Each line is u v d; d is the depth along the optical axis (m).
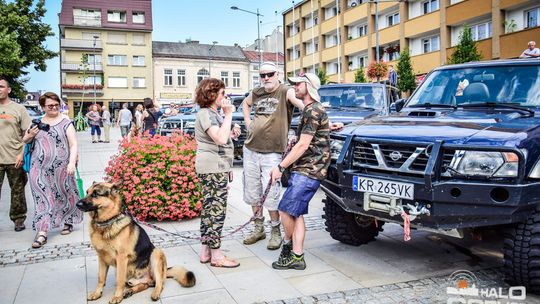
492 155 3.48
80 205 3.60
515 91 4.86
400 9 35.16
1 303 3.81
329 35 48.00
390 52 35.75
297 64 53.44
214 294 3.93
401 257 4.85
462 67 5.58
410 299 3.76
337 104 9.58
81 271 4.59
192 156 6.75
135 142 6.81
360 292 3.92
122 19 57.47
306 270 4.48
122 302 3.79
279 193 5.11
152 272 4.04
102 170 11.90
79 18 55.50
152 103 14.43
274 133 5.09
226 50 62.59
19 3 25.27
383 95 9.40
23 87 25.62
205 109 4.45
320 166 4.30
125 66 56.53
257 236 5.45
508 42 24.97
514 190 3.36
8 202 8.36
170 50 59.75
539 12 24.38
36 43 25.91
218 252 4.61
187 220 6.67
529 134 3.61
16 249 5.33
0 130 6.00
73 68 54.66
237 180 10.48
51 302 3.84
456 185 3.52
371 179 3.98
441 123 4.20
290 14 54.00
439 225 3.72
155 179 6.52
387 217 4.02
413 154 3.80
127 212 3.92
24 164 5.63
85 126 37.66
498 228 3.94
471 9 28.00
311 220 6.56
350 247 5.22
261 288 4.05
